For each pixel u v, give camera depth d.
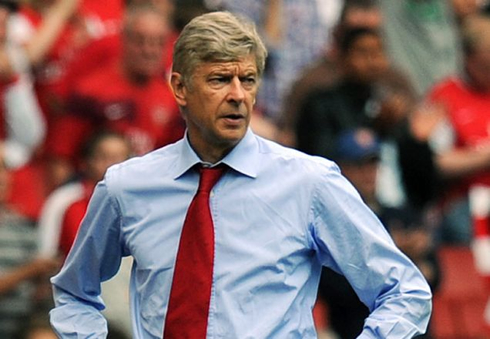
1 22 28.47
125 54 28.20
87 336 15.02
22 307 26.78
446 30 33.25
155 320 14.27
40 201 28.11
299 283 14.23
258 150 14.52
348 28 27.61
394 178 27.52
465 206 29.59
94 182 25.41
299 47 31.62
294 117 28.30
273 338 14.02
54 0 29.66
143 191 14.55
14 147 28.39
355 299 24.34
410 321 14.10
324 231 14.28
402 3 32.94
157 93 28.38
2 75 28.38
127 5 29.56
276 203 14.26
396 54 32.56
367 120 27.42
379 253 14.23
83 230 14.93
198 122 14.15
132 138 27.94
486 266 29.38
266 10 31.61
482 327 28.78
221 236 14.19
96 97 27.98
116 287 20.14
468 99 30.25
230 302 14.00
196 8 30.03
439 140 29.91
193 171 14.49
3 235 27.34
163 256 14.30
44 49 29.00
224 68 13.95
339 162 25.11
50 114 28.64
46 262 25.02
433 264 25.38
